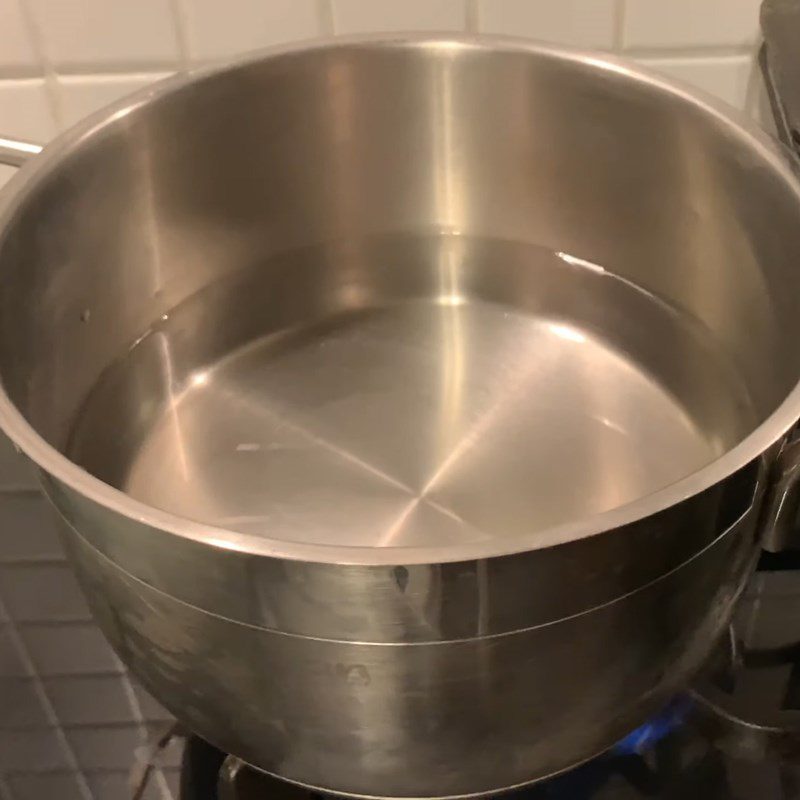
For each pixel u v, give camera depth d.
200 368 0.70
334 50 0.62
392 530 0.60
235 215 0.69
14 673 0.58
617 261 0.70
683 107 0.59
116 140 0.60
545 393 0.68
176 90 0.60
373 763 0.42
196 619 0.38
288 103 0.65
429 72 0.64
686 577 0.39
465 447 0.65
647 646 0.40
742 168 0.57
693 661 0.44
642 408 0.67
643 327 0.70
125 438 0.65
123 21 0.65
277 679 0.39
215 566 0.36
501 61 0.63
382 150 0.68
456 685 0.38
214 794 0.52
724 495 0.37
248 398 0.69
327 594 0.35
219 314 0.72
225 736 0.44
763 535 0.44
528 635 0.37
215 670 0.40
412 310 0.73
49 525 0.64
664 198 0.64
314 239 0.73
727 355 0.66
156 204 0.64
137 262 0.66
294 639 0.37
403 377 0.69
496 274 0.73
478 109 0.66
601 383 0.69
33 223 0.55
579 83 0.62
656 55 0.66
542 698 0.40
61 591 0.61
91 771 0.53
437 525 0.60
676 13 0.64
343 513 0.61
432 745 0.40
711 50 0.65
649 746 0.52
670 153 0.62
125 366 0.68
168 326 0.70
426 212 0.72
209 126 0.63
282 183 0.69
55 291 0.59
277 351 0.71
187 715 0.45
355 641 0.37
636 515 0.35
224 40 0.66
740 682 0.54
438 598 0.35
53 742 0.55
